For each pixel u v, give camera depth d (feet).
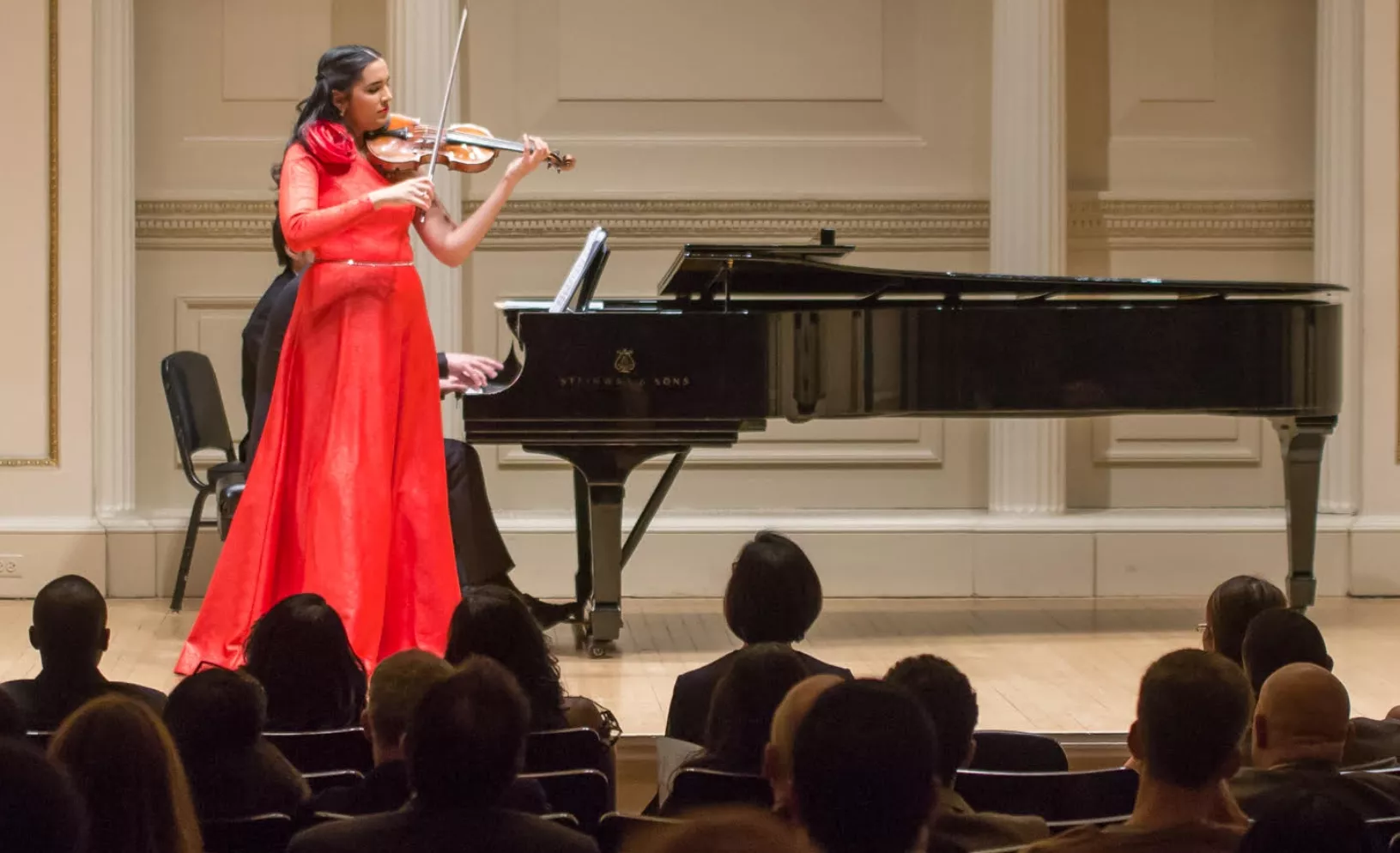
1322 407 29.43
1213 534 36.99
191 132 37.70
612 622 28.78
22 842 8.17
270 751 13.39
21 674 27.25
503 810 10.69
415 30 35.99
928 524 36.86
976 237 38.68
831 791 9.04
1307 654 16.20
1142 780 11.87
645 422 27.68
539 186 38.06
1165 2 38.86
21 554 35.63
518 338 28.76
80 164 35.73
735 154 38.40
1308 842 9.00
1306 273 39.11
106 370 36.01
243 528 24.95
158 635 31.01
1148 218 38.70
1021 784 13.89
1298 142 39.17
